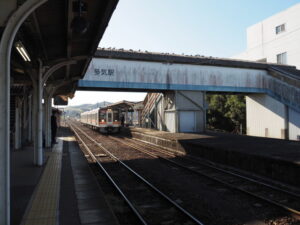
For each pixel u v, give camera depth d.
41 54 8.17
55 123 16.48
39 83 8.74
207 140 14.51
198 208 5.86
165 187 7.60
